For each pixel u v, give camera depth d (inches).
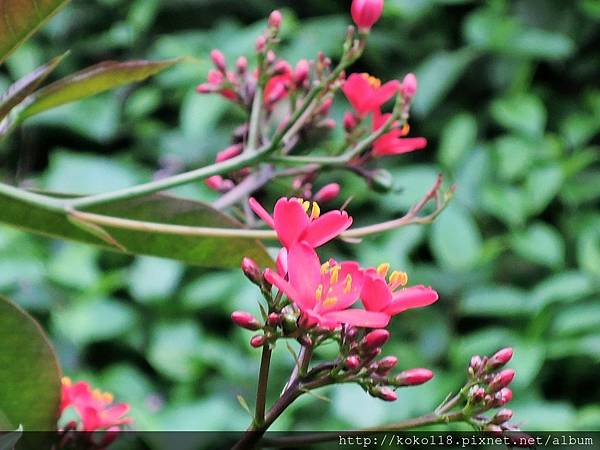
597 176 54.0
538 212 52.2
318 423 43.4
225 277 48.3
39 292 47.4
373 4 22.3
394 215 51.1
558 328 47.4
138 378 46.4
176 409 44.4
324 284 18.8
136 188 21.5
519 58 56.0
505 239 51.3
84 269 48.3
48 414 21.5
